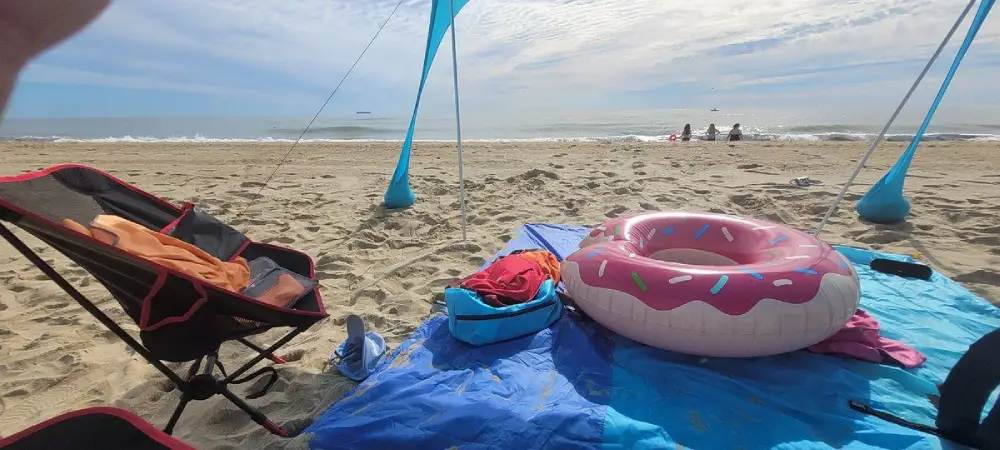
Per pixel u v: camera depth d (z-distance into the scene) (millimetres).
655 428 1949
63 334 2939
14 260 4090
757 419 2020
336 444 1994
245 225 5051
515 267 2938
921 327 2705
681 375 2268
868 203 4812
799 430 1963
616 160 9062
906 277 3316
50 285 3580
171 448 1507
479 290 2717
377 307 3285
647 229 3129
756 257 2795
